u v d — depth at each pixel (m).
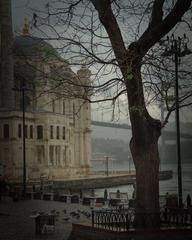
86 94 17.83
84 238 19.53
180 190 31.61
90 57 16.77
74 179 106.00
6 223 30.56
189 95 18.58
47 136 114.50
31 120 114.31
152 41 17.38
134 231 17.84
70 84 18.42
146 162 19.25
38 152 114.94
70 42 16.77
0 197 50.19
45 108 118.94
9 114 107.94
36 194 54.34
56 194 53.66
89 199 45.31
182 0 16.62
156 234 17.98
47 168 113.12
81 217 32.69
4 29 112.50
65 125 123.88
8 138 107.62
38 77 18.64
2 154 108.19
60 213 35.97
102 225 19.58
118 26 17.84
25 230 27.06
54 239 23.58
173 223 19.59
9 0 112.12
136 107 17.78
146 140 19.23
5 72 114.12
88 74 17.67
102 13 17.77
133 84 17.72
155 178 19.33
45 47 17.12
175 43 20.72
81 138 140.75
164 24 17.12
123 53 16.91
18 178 102.75
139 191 19.36
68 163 124.81
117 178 118.81
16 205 44.84
